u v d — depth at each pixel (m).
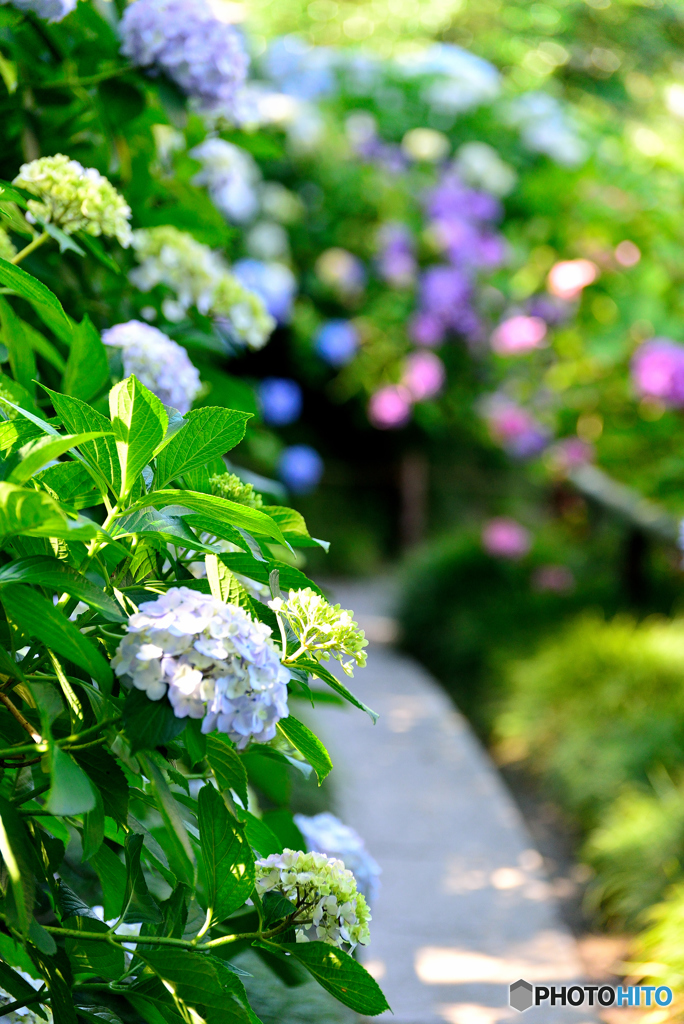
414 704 4.67
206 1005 0.87
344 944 1.14
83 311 1.64
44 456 0.76
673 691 3.91
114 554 0.91
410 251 6.35
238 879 0.92
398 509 8.81
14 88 1.52
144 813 1.30
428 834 3.21
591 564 5.68
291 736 0.94
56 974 0.92
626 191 5.14
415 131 6.44
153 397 0.81
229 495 1.01
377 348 6.75
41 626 0.78
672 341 5.02
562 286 5.21
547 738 4.10
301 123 6.05
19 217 1.28
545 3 6.35
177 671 0.77
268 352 7.57
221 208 3.31
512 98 6.38
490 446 8.02
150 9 1.52
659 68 6.20
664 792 3.20
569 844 3.39
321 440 8.63
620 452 5.27
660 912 2.57
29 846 0.88
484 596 5.60
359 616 6.71
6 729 0.94
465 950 2.48
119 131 1.62
